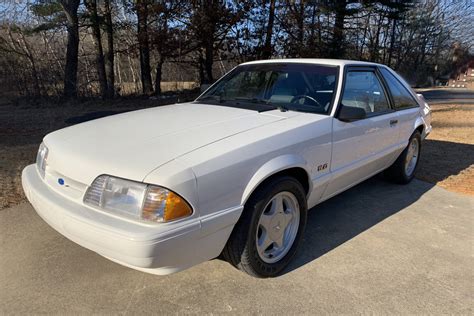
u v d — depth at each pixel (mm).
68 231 2197
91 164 2203
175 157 2158
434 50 43562
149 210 1981
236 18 14594
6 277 2611
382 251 3094
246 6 14992
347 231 3445
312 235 3355
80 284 2551
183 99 13273
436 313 2357
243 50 16297
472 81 38438
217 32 15297
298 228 2840
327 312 2336
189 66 17797
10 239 3109
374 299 2473
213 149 2275
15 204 3768
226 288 2545
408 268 2852
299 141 2695
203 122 2773
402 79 4566
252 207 2406
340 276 2725
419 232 3455
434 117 10359
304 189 2934
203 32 14570
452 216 3834
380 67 4070
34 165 2971
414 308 2398
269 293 2506
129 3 14500
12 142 6199
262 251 2592
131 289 2510
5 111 10062
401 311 2367
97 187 2145
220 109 3201
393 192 4496
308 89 3324
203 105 3443
